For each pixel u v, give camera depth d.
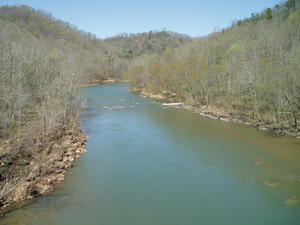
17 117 32.38
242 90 46.44
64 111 37.41
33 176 20.69
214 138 33.88
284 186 20.66
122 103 63.47
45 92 39.38
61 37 177.88
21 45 57.34
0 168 20.91
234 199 18.84
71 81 41.97
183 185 20.97
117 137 34.34
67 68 47.41
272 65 44.03
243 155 27.59
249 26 102.25
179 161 26.06
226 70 55.69
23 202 17.73
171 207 17.78
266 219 16.44
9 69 40.00
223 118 45.47
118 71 144.50
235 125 40.72
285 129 36.00
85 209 17.27
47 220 15.86
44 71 50.59
